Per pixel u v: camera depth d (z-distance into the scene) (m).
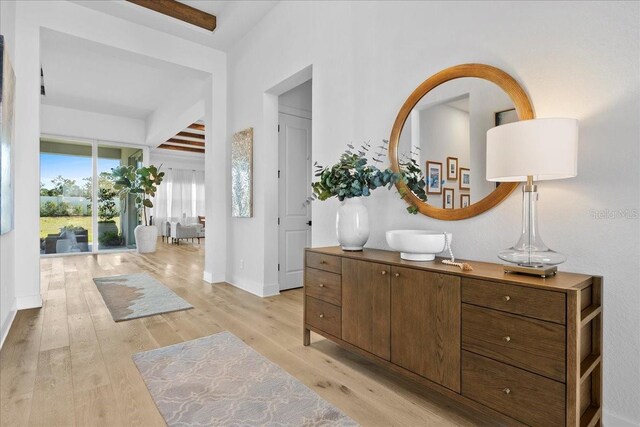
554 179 1.62
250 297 3.71
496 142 1.47
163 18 3.80
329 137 2.93
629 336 1.41
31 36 3.26
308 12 3.17
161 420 1.54
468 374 1.48
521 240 1.53
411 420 1.57
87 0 3.45
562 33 1.60
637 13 1.39
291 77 3.40
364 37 2.62
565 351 1.19
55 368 2.03
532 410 1.28
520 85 1.74
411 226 2.30
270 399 1.71
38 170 3.27
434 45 2.14
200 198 11.50
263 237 3.78
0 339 2.33
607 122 1.47
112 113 7.37
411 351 1.71
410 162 2.26
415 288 1.69
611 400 1.45
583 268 1.53
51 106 6.75
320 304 2.29
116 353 2.25
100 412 1.60
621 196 1.43
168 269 5.39
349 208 2.27
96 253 7.23
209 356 2.20
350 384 1.88
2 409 1.62
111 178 7.53
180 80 5.54
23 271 3.20
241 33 4.12
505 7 1.80
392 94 2.41
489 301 1.40
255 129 3.94
